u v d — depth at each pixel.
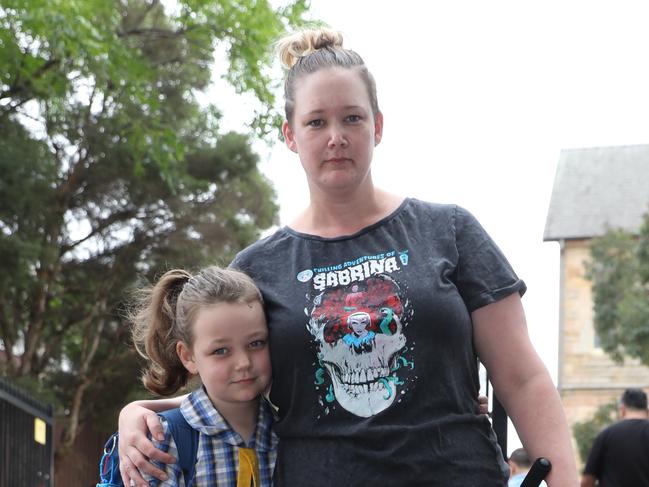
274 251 3.08
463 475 2.74
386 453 2.73
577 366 39.38
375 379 2.80
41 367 23.06
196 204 23.34
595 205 41.25
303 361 2.87
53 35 12.59
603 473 7.28
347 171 2.90
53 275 21.41
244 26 14.61
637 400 7.25
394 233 2.95
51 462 10.57
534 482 2.81
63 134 20.55
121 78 14.66
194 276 3.18
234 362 2.97
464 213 2.99
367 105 2.93
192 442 3.03
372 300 2.84
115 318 23.34
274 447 3.07
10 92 15.46
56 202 20.73
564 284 39.69
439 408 2.77
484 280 2.89
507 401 2.93
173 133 16.53
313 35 3.13
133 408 3.09
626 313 22.77
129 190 21.77
